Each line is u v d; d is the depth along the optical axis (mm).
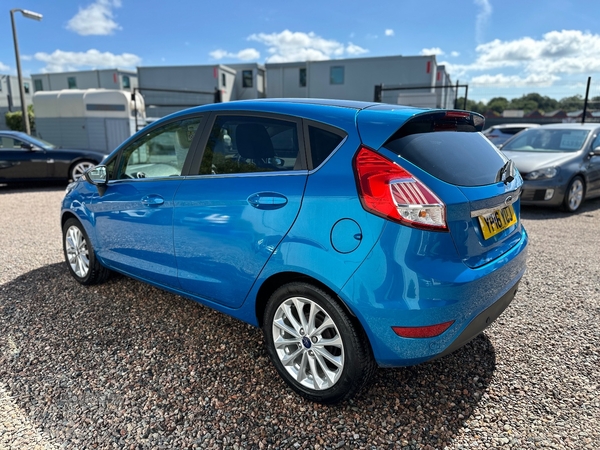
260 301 2498
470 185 2125
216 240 2527
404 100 22594
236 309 2578
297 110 2367
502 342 2896
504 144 8641
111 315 3289
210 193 2561
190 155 2785
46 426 2119
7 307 3414
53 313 3316
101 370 2586
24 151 9547
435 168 2041
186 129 2883
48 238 5461
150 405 2279
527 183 6973
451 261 1978
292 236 2176
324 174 2127
